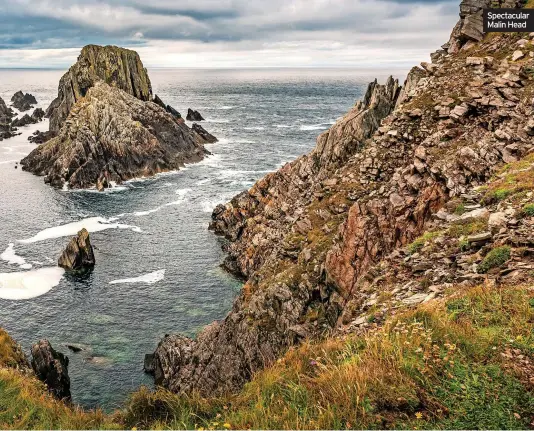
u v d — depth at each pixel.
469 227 16.58
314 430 7.48
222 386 27.16
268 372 10.29
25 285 50.72
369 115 42.41
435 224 19.48
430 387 8.00
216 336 32.19
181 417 9.75
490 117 26.20
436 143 26.64
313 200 34.56
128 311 46.00
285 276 28.30
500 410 7.26
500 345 8.88
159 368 35.66
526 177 18.28
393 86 43.22
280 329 26.20
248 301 30.97
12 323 43.59
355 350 9.99
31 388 14.74
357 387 8.12
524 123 23.98
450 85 31.19
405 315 10.90
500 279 12.01
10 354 24.56
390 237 23.17
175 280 52.53
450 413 7.44
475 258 14.12
